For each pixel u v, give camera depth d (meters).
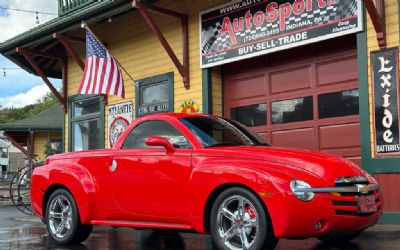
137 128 6.72
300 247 6.44
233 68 11.55
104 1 11.32
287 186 5.06
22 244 7.31
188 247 6.86
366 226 5.54
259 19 10.37
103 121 13.99
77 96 14.98
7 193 20.77
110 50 13.93
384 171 8.34
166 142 6.06
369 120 8.60
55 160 7.46
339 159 5.70
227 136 6.40
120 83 12.23
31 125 26.83
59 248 6.88
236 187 5.41
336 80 9.72
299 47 10.30
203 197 5.64
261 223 5.18
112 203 6.56
